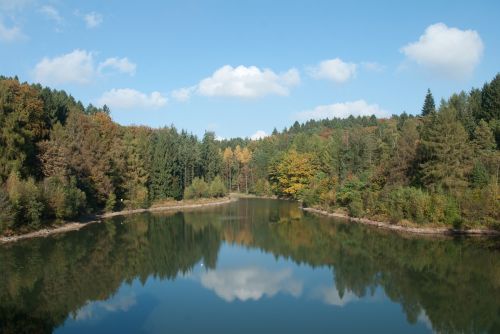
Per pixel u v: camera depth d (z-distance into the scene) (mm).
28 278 32156
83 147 70312
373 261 38688
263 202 107688
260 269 36594
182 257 41219
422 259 38781
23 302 26766
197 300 27938
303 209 85938
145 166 91688
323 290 30312
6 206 45938
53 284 30797
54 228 53750
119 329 22672
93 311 25453
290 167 110438
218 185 110938
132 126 119875
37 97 68125
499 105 79500
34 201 49656
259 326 23312
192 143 126062
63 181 58062
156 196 94875
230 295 29000
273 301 27844
